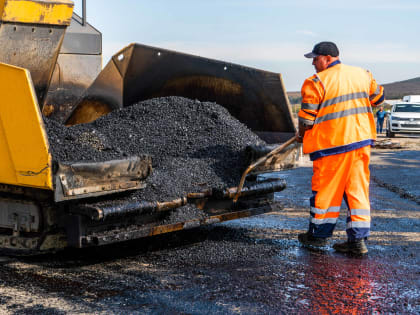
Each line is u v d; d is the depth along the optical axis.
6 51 4.10
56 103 5.84
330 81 4.33
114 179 3.70
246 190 4.61
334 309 3.11
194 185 4.36
